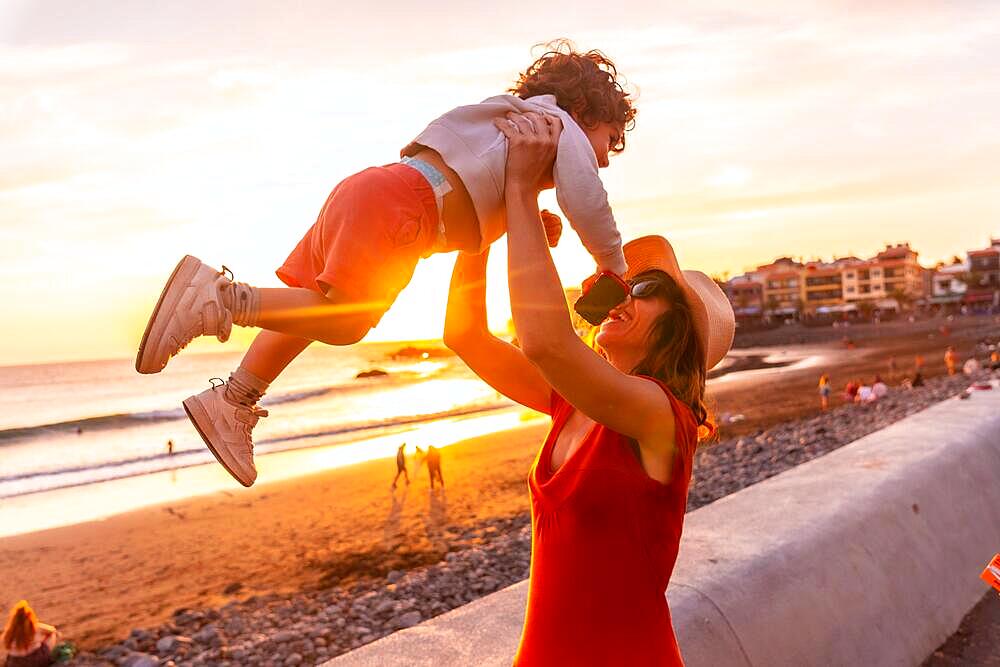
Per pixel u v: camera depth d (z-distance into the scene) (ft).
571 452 5.32
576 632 4.97
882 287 462.60
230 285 4.95
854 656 9.80
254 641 32.45
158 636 36.37
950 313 476.54
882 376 174.29
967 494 14.83
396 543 52.11
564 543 5.03
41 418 181.27
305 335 5.19
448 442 105.70
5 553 56.13
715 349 5.95
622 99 6.40
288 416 159.33
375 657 7.79
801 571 10.07
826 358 269.85
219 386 5.69
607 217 5.45
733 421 110.42
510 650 7.82
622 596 4.93
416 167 5.49
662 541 5.04
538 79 6.27
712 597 8.93
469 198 5.48
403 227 5.24
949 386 113.91
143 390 266.16
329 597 40.55
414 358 476.13
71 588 46.85
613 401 4.75
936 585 12.25
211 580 46.32
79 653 34.94
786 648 8.97
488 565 40.88
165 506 70.54
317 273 5.50
